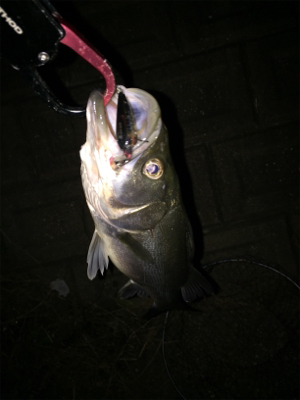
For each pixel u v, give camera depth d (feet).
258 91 2.13
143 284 1.45
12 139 2.21
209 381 2.26
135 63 2.12
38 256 2.32
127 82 2.14
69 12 2.09
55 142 2.20
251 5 2.07
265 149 2.18
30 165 2.23
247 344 2.27
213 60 2.11
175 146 2.18
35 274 2.35
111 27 2.10
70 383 2.31
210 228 2.27
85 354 2.33
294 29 2.08
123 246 1.28
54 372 2.32
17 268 2.35
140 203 1.13
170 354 2.32
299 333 2.24
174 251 1.29
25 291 2.36
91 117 1.01
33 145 2.21
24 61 0.86
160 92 2.14
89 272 1.34
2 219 2.29
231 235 2.27
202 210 2.25
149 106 1.05
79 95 2.15
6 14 0.79
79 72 2.13
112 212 1.16
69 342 2.35
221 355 2.28
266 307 2.28
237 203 2.24
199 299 2.32
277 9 2.07
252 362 2.26
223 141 2.18
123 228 1.20
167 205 1.16
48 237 2.31
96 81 2.14
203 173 2.21
